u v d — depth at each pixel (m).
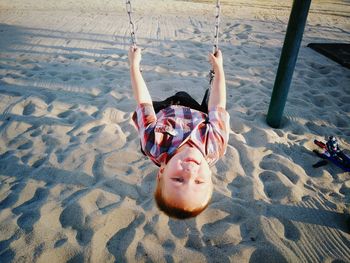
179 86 4.00
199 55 5.10
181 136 1.54
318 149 2.97
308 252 1.97
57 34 5.86
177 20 7.33
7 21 6.64
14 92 3.68
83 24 6.59
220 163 2.68
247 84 4.17
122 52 5.09
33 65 4.47
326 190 2.48
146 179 2.47
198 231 2.07
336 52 5.28
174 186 1.35
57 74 4.21
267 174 2.61
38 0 8.98
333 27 7.40
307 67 4.85
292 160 2.80
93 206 2.21
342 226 2.16
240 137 3.04
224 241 2.01
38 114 3.27
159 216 2.15
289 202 2.34
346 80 4.43
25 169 2.54
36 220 2.07
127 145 2.85
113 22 6.86
